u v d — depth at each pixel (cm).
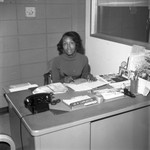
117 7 286
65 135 147
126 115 172
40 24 312
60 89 195
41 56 324
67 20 328
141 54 219
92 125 158
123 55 268
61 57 256
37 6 303
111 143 172
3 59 301
